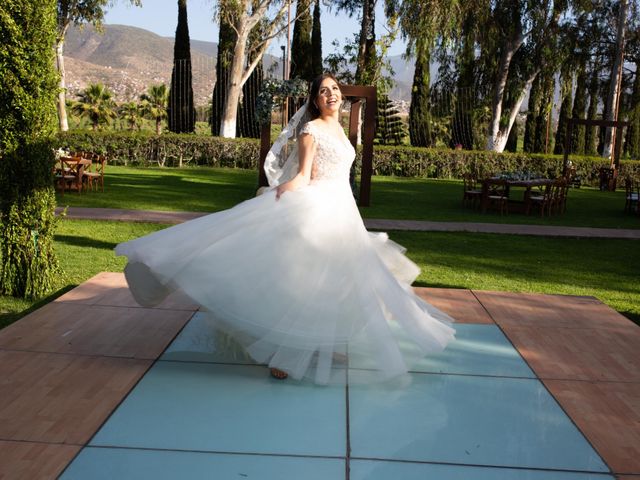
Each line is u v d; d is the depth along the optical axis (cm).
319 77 359
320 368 343
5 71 488
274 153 375
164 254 329
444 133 4209
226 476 251
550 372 375
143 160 2298
